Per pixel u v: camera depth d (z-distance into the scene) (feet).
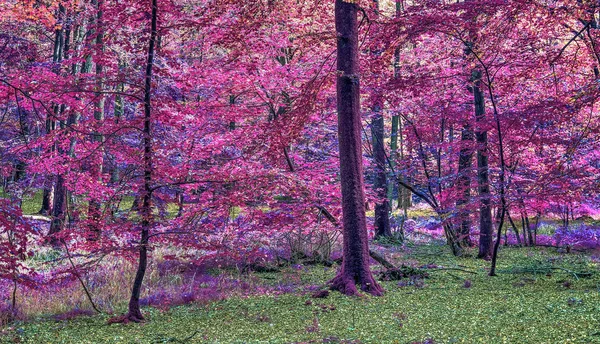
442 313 23.79
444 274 37.04
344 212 30.83
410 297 28.25
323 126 43.57
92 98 26.89
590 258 43.47
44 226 53.26
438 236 67.56
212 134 36.17
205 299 30.63
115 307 29.58
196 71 35.81
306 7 41.39
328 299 28.12
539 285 30.66
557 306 23.70
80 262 39.91
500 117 35.63
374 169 58.80
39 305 29.09
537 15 35.37
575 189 33.30
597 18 40.50
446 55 47.34
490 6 32.89
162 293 32.53
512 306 24.54
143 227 25.82
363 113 51.93
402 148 71.87
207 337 21.31
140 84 26.68
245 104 39.47
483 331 19.94
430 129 50.62
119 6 26.03
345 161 30.81
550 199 34.94
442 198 48.08
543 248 52.80
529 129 39.83
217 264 41.63
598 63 36.86
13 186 49.70
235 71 36.14
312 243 46.52
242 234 34.24
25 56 59.77
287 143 36.91
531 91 46.24
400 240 58.90
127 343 20.85
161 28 26.84
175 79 28.50
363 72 40.47
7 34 57.11
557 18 32.32
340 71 30.55
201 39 36.17
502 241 60.29
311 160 46.62
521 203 36.50
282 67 37.58
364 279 29.94
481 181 44.42
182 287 34.30
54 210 45.75
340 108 31.24
